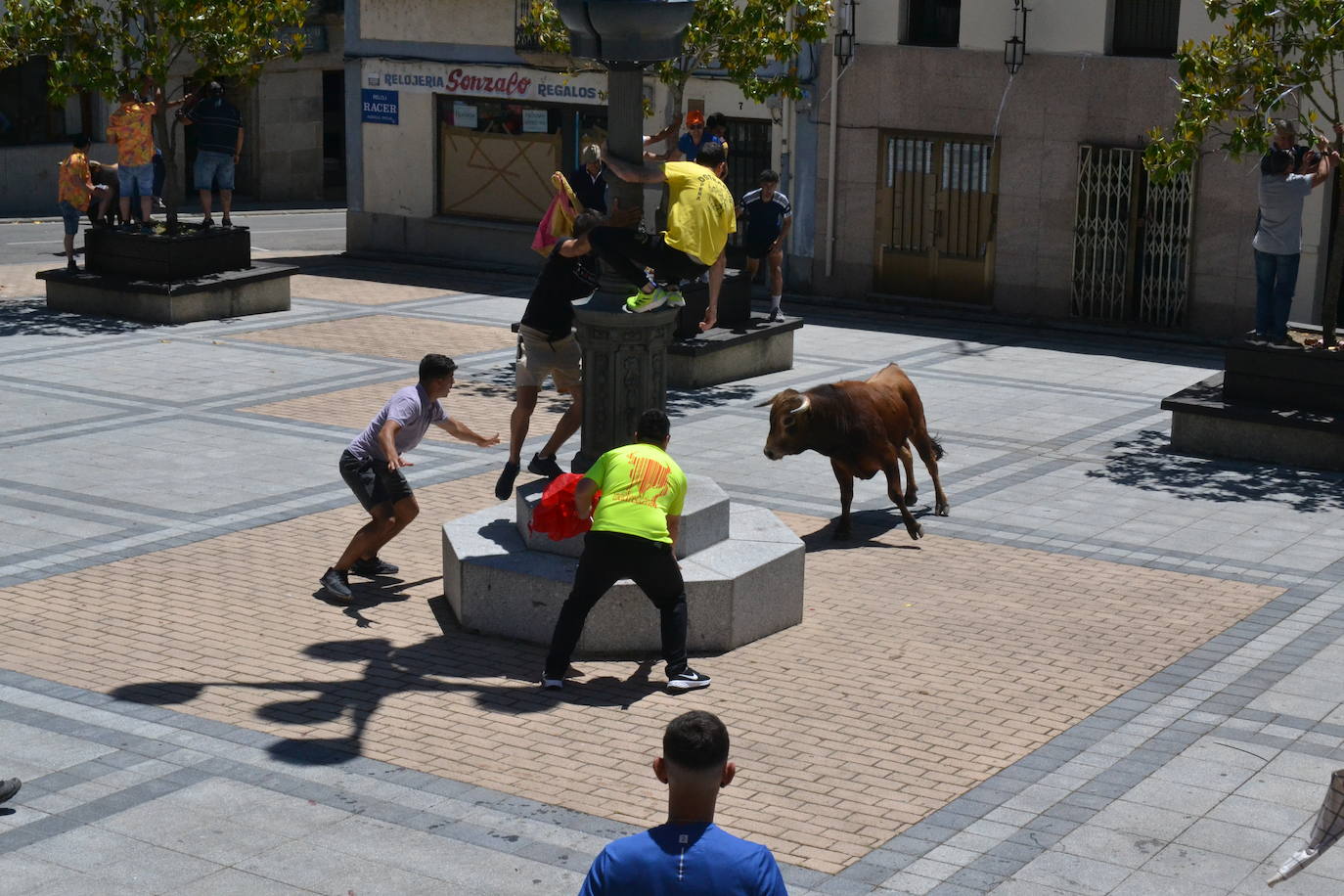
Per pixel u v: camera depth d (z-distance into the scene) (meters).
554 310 10.89
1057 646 10.02
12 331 19.72
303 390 16.88
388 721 8.73
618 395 10.16
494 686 9.28
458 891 6.88
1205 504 13.32
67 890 6.81
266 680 9.26
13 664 9.36
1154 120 20.73
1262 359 14.73
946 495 13.48
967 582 11.27
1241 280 20.64
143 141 21.53
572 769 8.17
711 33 18.36
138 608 10.37
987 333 21.45
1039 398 17.44
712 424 15.89
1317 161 15.52
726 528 10.50
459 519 10.98
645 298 9.98
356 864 7.11
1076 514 13.01
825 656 9.80
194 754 8.23
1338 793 6.23
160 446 14.43
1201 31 20.19
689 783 4.69
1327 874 7.16
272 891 6.85
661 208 10.23
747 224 18.55
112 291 20.72
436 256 26.84
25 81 33.25
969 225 22.39
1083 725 8.80
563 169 25.53
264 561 11.38
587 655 9.78
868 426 11.74
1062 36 21.17
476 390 17.12
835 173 23.16
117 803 7.64
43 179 33.69
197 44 20.50
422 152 26.67
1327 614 10.66
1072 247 21.69
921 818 7.66
